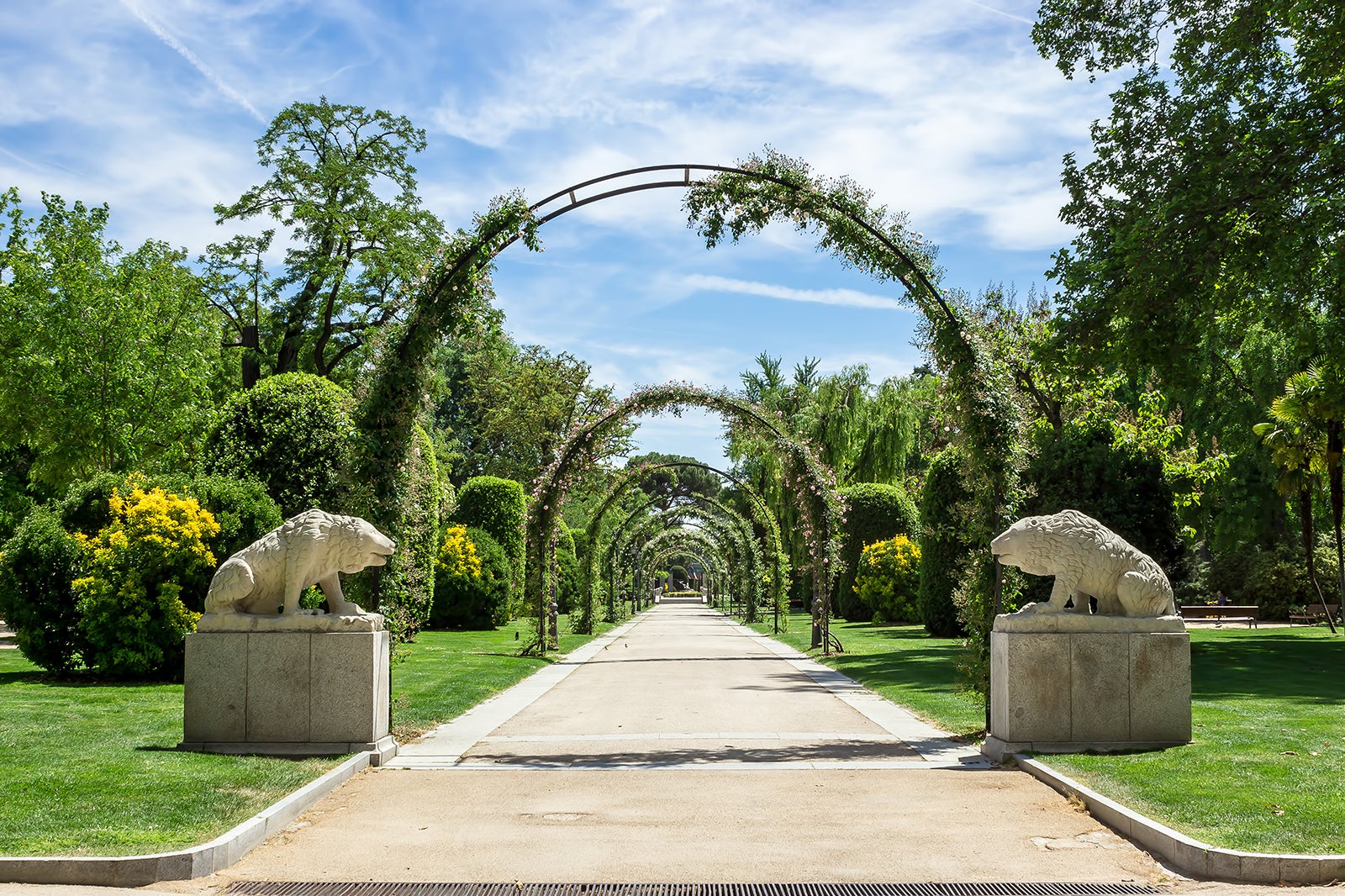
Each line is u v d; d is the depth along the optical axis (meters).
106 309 23.22
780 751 8.69
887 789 7.02
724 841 5.60
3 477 28.97
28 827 5.29
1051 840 5.62
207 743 8.16
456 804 6.60
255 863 5.18
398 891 4.71
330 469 15.11
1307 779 6.53
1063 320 13.36
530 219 10.38
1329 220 11.76
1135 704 8.25
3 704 10.25
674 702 12.46
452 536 29.70
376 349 10.29
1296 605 30.81
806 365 52.28
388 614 9.77
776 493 38.81
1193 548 31.55
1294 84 13.36
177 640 12.92
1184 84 13.95
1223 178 12.07
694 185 10.53
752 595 36.16
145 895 4.59
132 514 12.95
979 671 9.56
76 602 13.11
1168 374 13.04
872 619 34.25
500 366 49.91
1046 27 15.05
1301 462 24.00
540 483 21.08
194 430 25.14
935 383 11.03
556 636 21.45
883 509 35.38
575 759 8.33
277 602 8.56
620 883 4.79
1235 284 13.27
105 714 9.74
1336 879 4.77
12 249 24.36
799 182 10.30
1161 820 5.64
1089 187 14.25
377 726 8.31
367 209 28.17
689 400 21.05
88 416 22.77
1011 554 8.55
